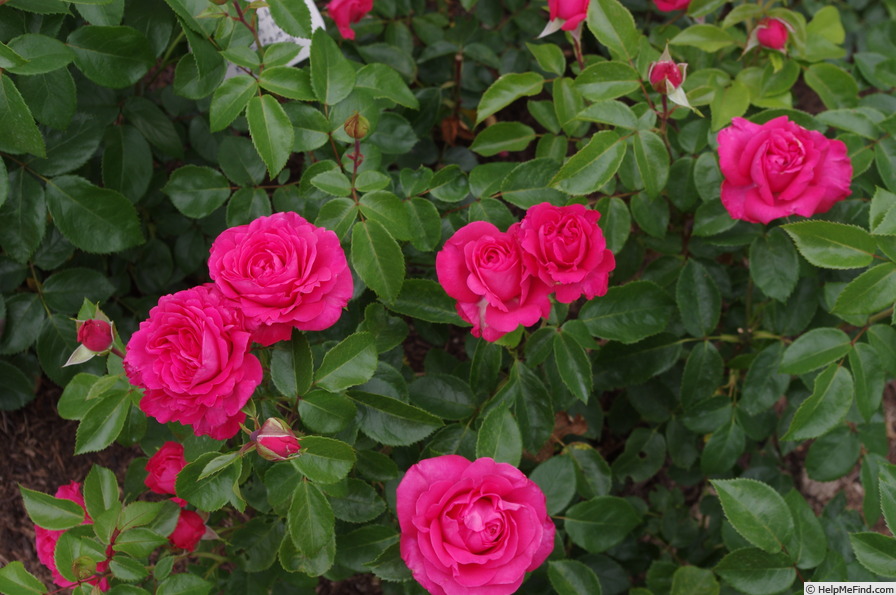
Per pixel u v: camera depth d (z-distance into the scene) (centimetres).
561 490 97
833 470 107
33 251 100
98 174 110
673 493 118
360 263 94
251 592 102
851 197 104
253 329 88
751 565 95
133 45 97
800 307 106
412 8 123
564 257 92
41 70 92
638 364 109
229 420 88
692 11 111
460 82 123
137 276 112
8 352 105
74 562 89
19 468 114
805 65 113
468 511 85
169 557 94
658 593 107
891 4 127
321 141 99
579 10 102
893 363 100
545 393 100
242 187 104
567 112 108
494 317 92
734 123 97
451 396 101
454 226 103
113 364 95
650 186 100
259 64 97
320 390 91
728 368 113
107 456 116
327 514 90
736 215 98
